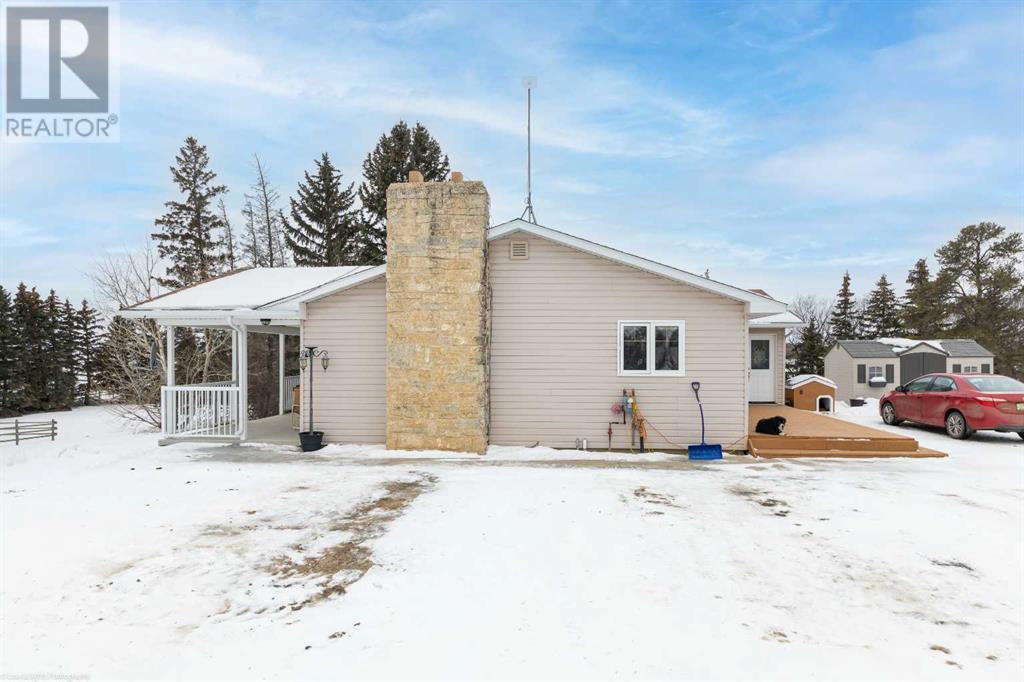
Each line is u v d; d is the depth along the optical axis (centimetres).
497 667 293
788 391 1711
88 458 977
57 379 3672
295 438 1095
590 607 365
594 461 878
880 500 632
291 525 538
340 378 1020
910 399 1261
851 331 4578
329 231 2786
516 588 395
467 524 539
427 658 303
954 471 805
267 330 1381
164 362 2088
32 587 396
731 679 281
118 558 450
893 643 319
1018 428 1040
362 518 561
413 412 939
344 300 1020
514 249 991
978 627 339
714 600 375
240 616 356
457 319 929
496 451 945
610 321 977
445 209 936
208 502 623
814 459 904
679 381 966
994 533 514
